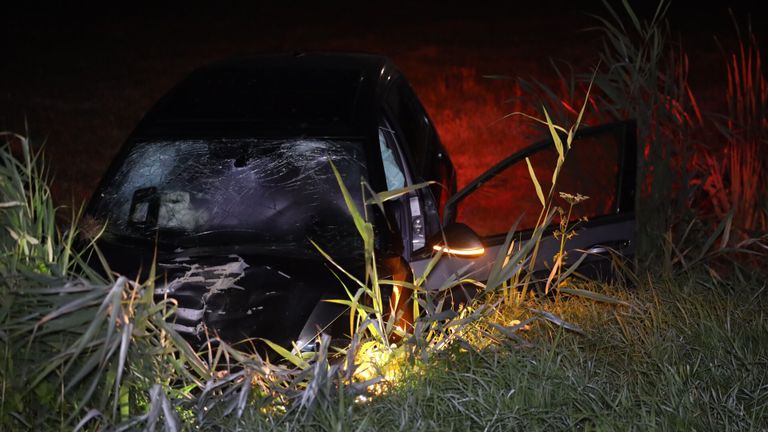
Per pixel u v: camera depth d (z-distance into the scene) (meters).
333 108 5.14
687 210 5.48
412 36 19.75
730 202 5.72
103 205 4.86
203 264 4.30
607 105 5.81
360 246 4.55
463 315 4.22
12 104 13.01
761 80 5.82
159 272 4.24
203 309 3.99
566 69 14.55
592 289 4.73
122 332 3.07
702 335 4.17
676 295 4.62
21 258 3.48
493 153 9.22
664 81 6.18
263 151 4.91
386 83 5.77
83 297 3.07
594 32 18.62
